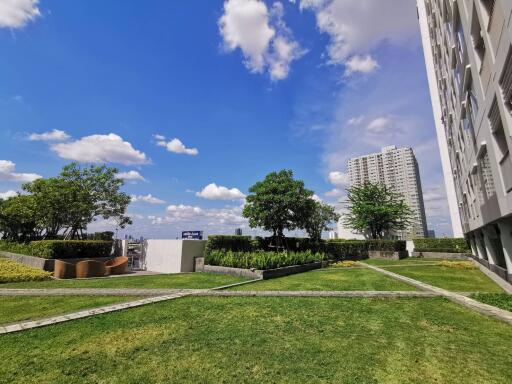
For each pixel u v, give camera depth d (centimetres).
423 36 3241
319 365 422
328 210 3194
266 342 507
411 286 1066
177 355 453
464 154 1476
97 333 542
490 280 1209
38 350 466
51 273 1348
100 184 1928
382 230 3438
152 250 1764
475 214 1434
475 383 373
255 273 1259
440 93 2248
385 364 425
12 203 1977
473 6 770
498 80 626
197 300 814
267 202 1997
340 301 812
